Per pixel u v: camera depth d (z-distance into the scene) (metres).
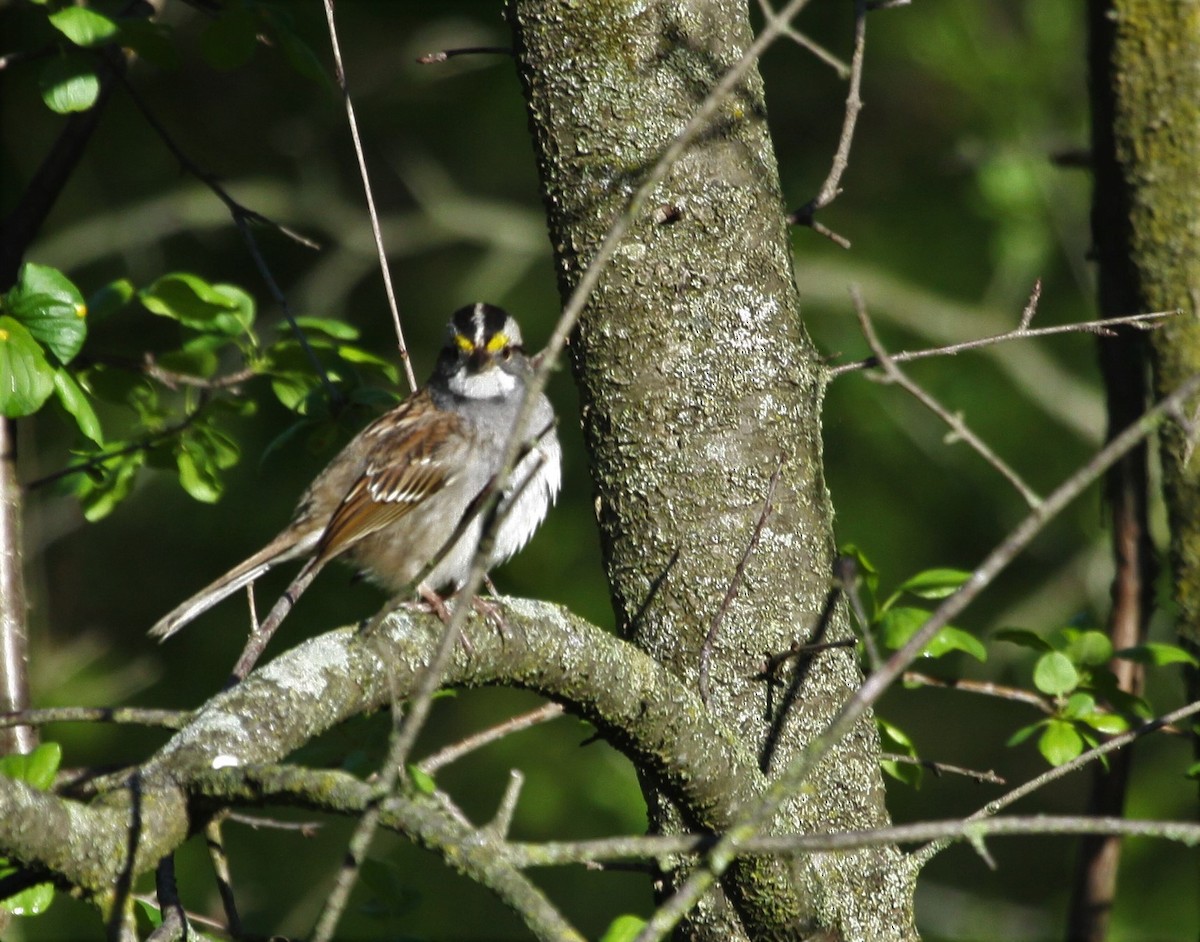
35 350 7.29
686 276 6.73
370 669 5.81
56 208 21.38
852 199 22.09
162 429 9.73
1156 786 17.70
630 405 6.80
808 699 6.72
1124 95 8.37
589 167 6.79
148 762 5.42
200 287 9.15
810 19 21.83
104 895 4.80
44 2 8.20
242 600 18.80
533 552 19.12
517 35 6.97
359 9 21.25
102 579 19.48
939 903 19.42
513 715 19.47
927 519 20.77
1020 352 20.72
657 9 6.78
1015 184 20.16
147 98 21.30
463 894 17.67
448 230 21.09
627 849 4.53
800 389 6.90
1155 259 8.32
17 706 8.45
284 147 21.20
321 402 9.44
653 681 6.23
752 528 6.77
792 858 6.28
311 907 16.36
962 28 21.52
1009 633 8.27
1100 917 9.23
